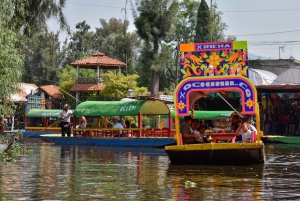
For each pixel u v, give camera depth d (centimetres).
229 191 1139
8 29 2020
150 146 2642
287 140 3094
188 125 1750
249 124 1794
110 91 4519
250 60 6075
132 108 2781
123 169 1567
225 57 1655
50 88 5466
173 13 5606
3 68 1908
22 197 1062
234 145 1617
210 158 1645
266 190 1155
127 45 7325
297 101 3797
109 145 2767
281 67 5988
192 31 6794
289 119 3778
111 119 3719
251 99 1634
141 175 1415
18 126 4666
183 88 1677
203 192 1126
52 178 1347
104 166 1656
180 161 1681
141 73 6538
